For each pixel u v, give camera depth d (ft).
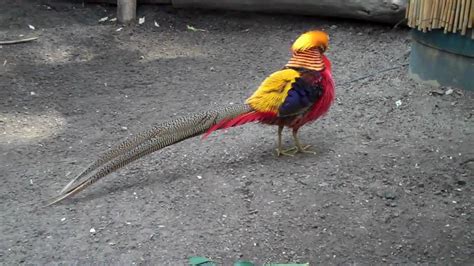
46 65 17.22
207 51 18.35
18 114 14.26
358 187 10.98
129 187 11.09
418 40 14.89
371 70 16.30
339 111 14.02
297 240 9.59
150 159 12.05
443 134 12.89
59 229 9.87
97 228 9.88
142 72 16.89
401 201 10.59
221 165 11.81
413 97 14.52
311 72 11.35
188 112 14.30
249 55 17.98
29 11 20.57
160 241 9.55
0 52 17.80
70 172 11.67
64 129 13.55
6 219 10.14
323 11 19.06
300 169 11.59
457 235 9.68
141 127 13.58
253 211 10.32
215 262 9.07
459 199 10.64
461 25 13.74
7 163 12.01
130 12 19.95
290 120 11.56
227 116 11.10
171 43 18.90
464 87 14.49
